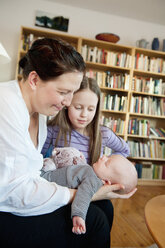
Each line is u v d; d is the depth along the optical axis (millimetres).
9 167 644
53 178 934
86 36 3607
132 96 3512
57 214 733
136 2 3217
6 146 636
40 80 689
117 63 3410
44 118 960
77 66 697
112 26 3699
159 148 3629
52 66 660
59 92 700
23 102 707
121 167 1098
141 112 3516
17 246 680
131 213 2191
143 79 3568
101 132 1382
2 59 2646
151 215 867
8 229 674
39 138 914
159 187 3408
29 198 672
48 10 3469
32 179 722
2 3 3332
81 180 884
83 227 663
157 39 3621
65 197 726
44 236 697
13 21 3371
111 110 3389
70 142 1274
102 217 780
